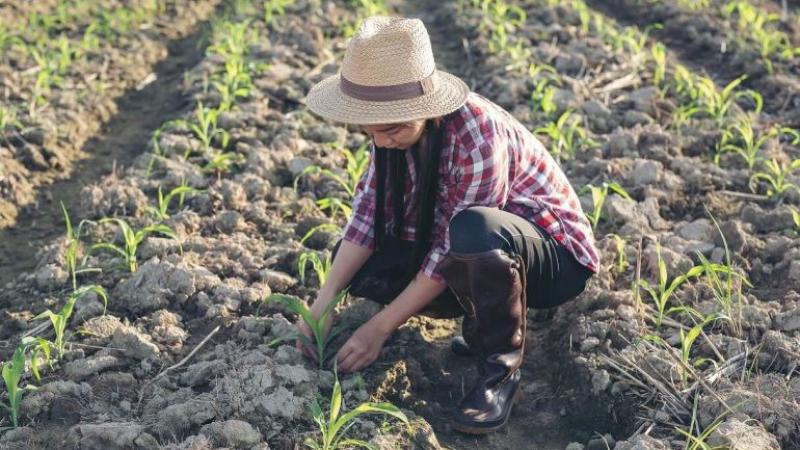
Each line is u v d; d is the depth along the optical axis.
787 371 3.30
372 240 3.31
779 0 7.98
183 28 7.52
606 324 3.51
